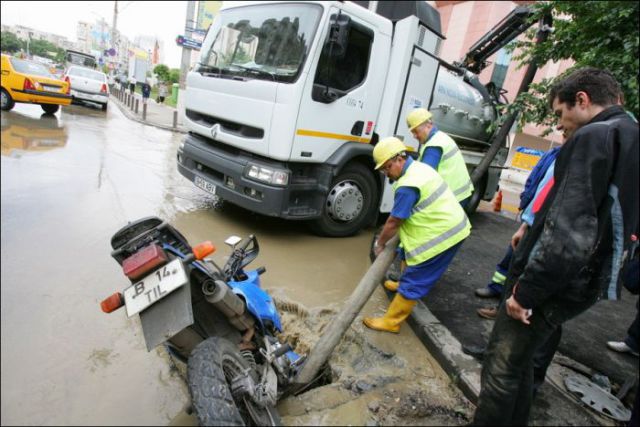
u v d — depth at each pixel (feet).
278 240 17.44
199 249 7.02
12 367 8.18
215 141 18.62
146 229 7.66
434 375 9.62
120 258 7.47
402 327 11.68
